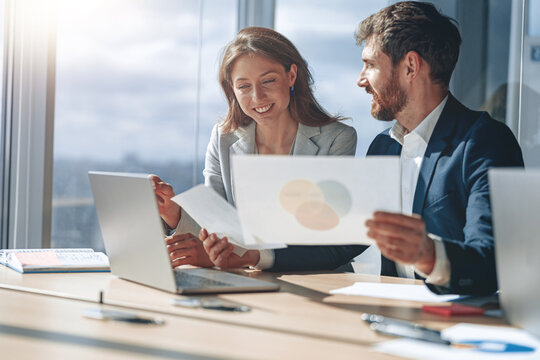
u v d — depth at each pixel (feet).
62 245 8.84
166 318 3.40
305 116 7.02
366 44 6.24
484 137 5.39
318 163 3.67
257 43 6.73
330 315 3.51
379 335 3.05
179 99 10.05
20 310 3.57
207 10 10.36
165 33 9.86
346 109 10.41
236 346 2.82
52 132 8.66
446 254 4.00
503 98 9.11
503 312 3.34
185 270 5.05
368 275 5.19
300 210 3.79
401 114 6.11
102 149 9.23
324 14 10.55
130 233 4.40
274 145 7.02
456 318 3.48
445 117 5.82
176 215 5.96
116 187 4.42
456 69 9.11
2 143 8.34
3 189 8.36
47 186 8.63
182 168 10.13
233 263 5.34
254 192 3.78
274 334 3.05
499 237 3.27
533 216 2.99
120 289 4.24
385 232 3.74
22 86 8.39
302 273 5.28
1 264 5.50
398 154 6.35
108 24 9.22
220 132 7.11
